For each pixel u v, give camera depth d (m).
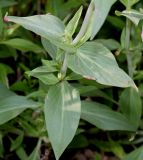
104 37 0.75
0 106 0.53
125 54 0.65
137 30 0.64
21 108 0.52
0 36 0.61
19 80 0.69
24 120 0.60
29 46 0.59
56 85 0.47
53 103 0.46
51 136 0.44
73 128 0.44
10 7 0.74
